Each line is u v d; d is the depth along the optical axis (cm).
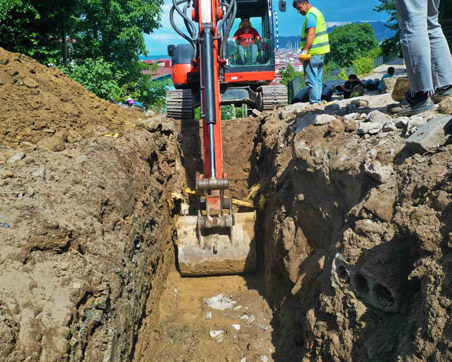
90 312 312
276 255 526
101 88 1157
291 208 520
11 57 582
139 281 441
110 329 326
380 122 423
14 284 278
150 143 640
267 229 621
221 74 857
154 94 2288
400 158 350
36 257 309
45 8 1064
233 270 640
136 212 488
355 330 307
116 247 387
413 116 401
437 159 307
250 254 631
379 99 612
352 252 319
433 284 242
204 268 634
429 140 325
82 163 450
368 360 288
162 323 527
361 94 1240
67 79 674
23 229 317
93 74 1142
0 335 241
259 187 725
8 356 238
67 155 456
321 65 725
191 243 635
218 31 614
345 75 3253
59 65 1126
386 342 284
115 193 452
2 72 536
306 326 374
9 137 468
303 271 460
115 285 355
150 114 829
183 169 834
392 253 298
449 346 212
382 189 330
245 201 732
